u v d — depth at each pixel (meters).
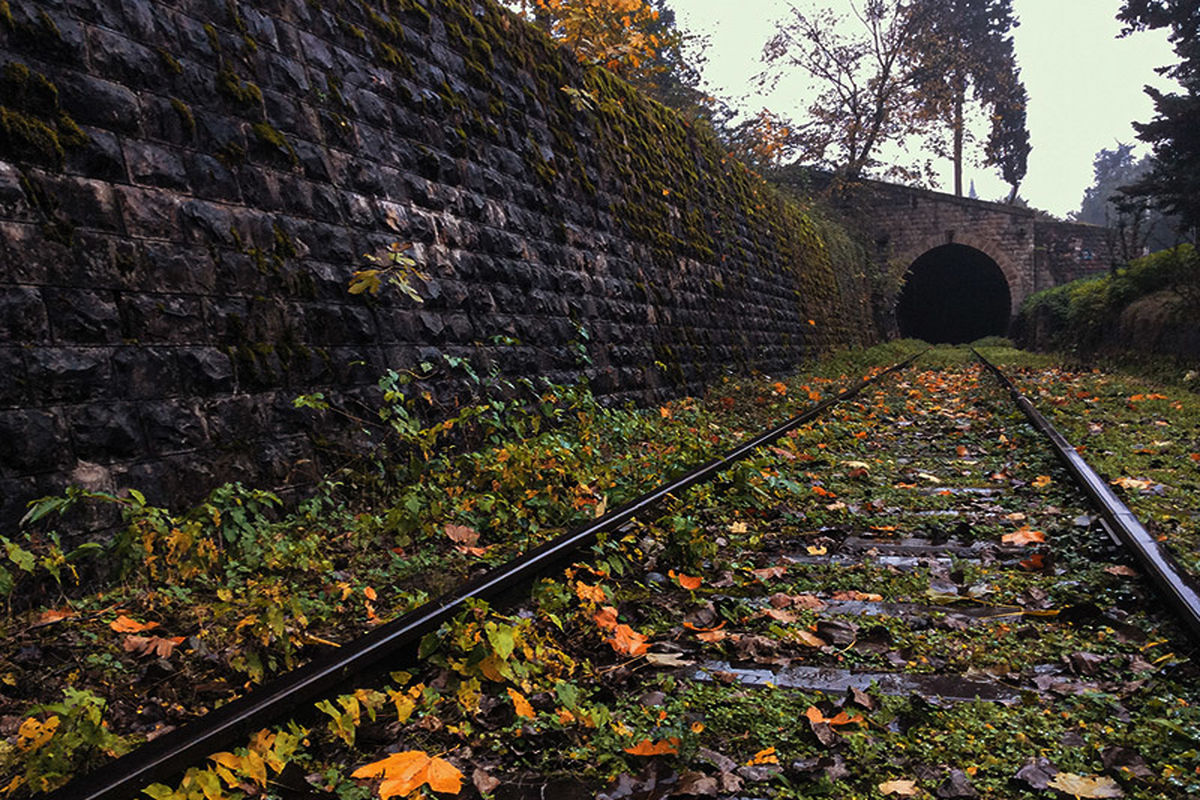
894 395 13.74
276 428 5.44
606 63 12.56
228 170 5.39
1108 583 3.84
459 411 7.09
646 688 2.98
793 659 3.21
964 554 4.61
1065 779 2.20
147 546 4.10
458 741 2.63
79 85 4.55
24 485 4.01
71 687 2.75
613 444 7.98
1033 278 38.62
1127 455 7.18
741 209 17.48
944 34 37.09
